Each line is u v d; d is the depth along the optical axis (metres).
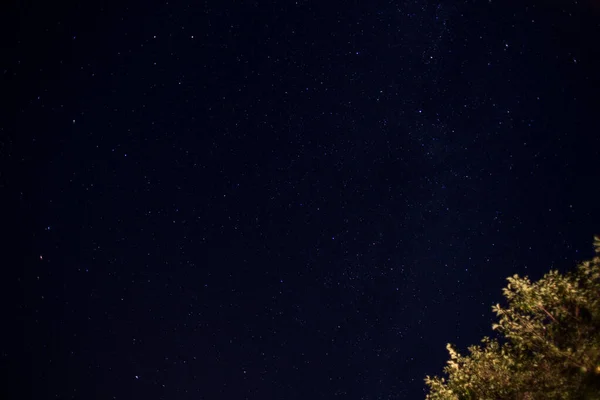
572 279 5.34
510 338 5.71
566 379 4.75
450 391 5.95
